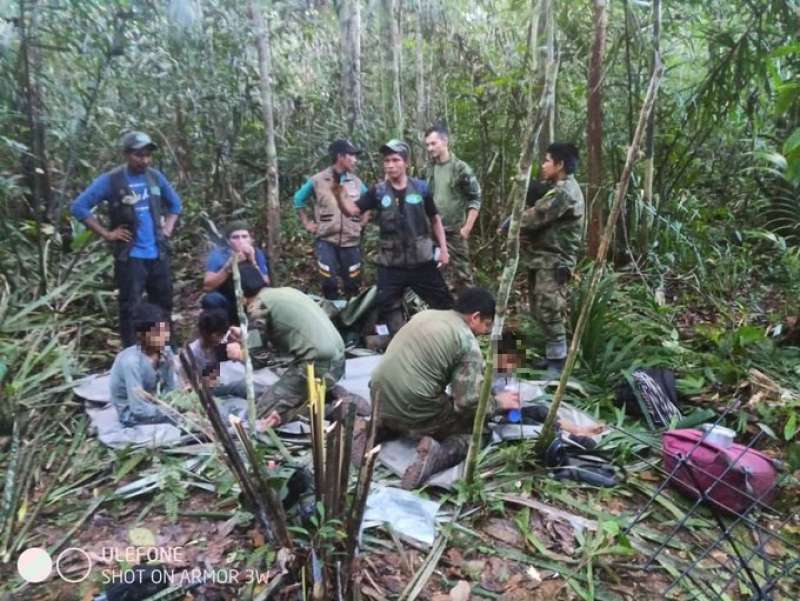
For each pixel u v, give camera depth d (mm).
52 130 5406
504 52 7250
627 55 5992
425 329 3174
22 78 4945
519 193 2455
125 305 4375
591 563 2549
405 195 4570
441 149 5180
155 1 5879
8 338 4309
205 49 6484
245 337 2658
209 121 6684
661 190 6730
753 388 3777
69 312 5031
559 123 7359
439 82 7848
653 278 5719
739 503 2812
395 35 6926
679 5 6977
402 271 4672
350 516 2115
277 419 3396
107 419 3559
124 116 6176
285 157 7066
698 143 6621
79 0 5121
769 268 6023
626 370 3943
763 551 2619
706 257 6082
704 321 5164
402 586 2430
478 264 6496
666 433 3154
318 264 5195
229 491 2910
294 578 2266
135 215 4273
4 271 4914
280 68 7395
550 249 4164
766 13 6020
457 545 2658
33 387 3816
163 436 3334
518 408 3188
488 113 6566
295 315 3455
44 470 3168
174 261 6238
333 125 7402
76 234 5242
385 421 3295
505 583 2475
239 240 3814
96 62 5715
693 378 3988
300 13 8070
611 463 3227
